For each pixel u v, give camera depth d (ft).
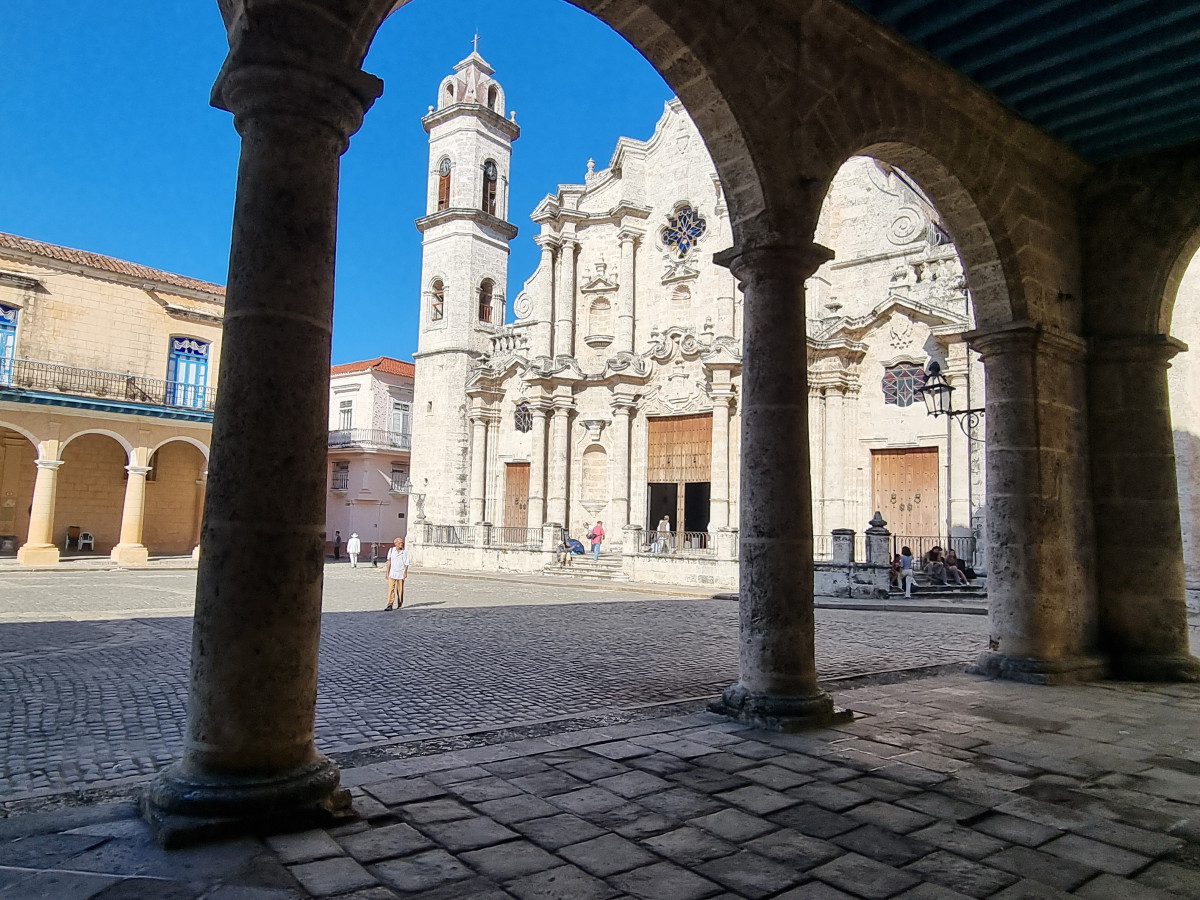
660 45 21.30
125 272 104.78
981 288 30.17
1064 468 30.25
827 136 23.31
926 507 82.69
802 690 21.31
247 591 13.34
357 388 152.35
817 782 16.24
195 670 13.44
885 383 85.81
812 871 11.98
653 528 108.88
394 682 29.86
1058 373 30.55
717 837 13.26
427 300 125.39
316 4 14.25
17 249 96.58
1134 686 27.66
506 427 117.91
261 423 13.61
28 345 97.35
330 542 148.97
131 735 21.59
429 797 15.05
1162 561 30.09
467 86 124.77
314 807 13.32
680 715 22.47
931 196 29.12
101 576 82.89
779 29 22.56
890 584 71.00
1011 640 29.04
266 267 13.92
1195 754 18.66
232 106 14.53
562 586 83.82
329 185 14.78
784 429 21.99
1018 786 16.12
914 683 27.71
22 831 12.77
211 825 12.39
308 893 10.88
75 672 30.89
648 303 111.04
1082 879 11.83
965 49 25.21
